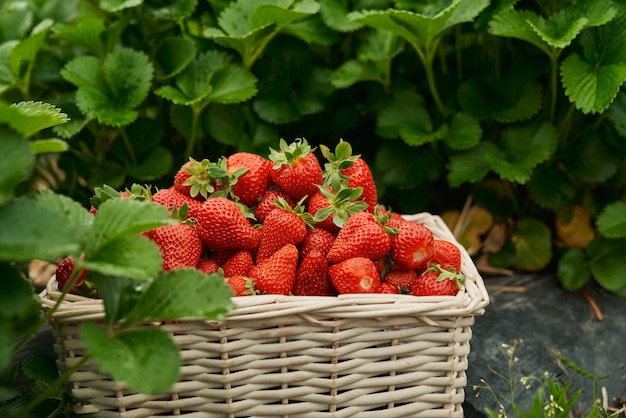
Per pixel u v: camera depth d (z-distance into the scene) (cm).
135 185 93
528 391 103
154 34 123
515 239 122
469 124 118
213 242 92
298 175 93
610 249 118
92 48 120
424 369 89
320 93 122
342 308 86
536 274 122
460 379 90
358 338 88
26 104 88
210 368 87
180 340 86
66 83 124
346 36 128
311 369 88
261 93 121
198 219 91
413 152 121
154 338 80
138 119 120
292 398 89
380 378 89
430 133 119
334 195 93
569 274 118
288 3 117
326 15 120
